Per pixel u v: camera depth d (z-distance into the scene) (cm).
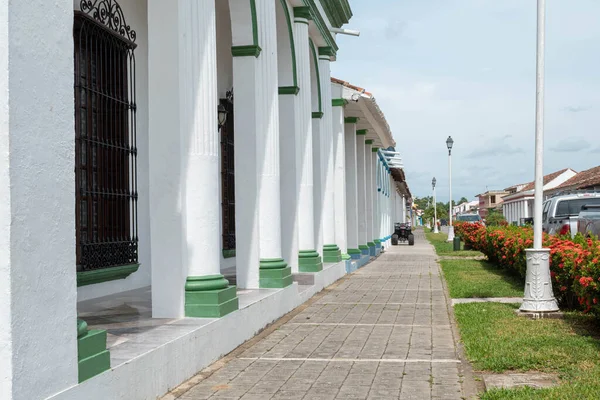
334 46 1644
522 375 639
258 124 1017
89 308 789
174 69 702
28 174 399
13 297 382
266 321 937
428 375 657
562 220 1742
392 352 769
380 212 3102
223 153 1379
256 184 1008
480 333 852
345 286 1496
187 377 634
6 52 386
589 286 844
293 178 1273
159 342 590
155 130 708
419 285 1518
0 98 385
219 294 728
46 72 419
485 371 662
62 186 432
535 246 1005
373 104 1834
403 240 4059
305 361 721
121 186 909
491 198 12812
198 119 725
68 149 441
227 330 751
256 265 1030
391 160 3456
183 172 712
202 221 727
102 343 483
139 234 977
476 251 2916
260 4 1042
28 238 397
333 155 1744
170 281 715
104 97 870
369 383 627
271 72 1070
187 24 715
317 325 960
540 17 1030
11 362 380
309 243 1382
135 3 979
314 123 1545
